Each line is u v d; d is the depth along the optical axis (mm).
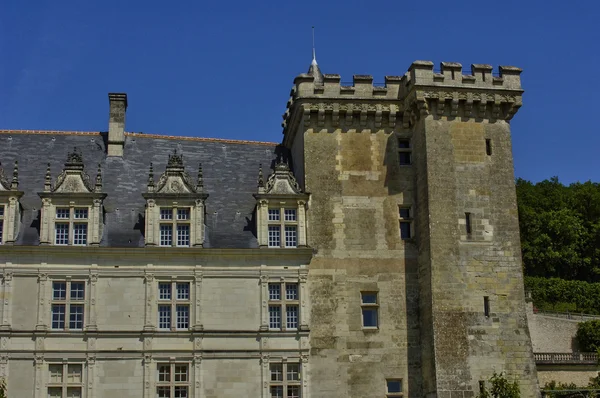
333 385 41312
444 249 42594
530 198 99250
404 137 46188
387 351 42344
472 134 44906
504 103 45469
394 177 45375
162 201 42281
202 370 40062
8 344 38969
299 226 42969
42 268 40219
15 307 39562
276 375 40875
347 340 42125
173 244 41781
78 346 39469
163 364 40062
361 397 41375
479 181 44156
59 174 44312
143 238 42062
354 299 42875
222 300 41312
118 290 40625
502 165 44781
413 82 44594
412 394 41906
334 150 45281
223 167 48000
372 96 45938
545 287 82750
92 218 41375
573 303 79812
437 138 44375
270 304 41688
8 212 40875
